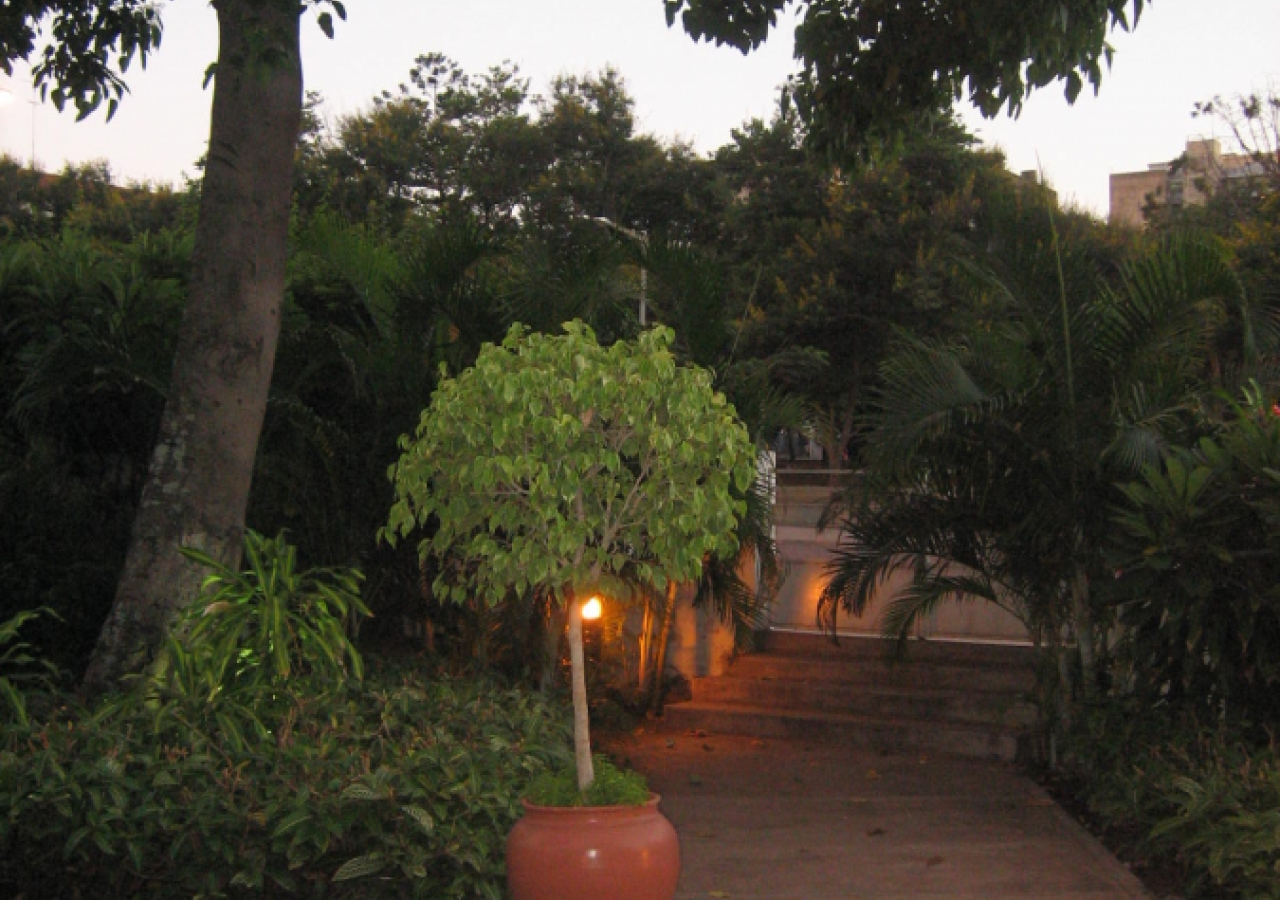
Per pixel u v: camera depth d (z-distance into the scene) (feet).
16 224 95.40
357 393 28.19
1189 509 22.34
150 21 30.40
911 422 24.48
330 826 16.17
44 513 29.43
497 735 20.51
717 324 28.25
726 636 38.11
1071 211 87.92
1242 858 18.34
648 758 31.78
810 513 62.18
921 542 28.19
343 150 108.99
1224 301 26.78
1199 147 148.87
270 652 20.34
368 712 21.01
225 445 22.85
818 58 31.86
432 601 30.60
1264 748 21.70
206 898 16.21
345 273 29.89
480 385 16.87
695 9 30.17
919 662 35.65
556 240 29.07
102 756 17.08
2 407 29.14
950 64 31.17
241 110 23.11
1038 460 26.23
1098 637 28.19
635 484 17.65
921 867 21.61
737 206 115.34
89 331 26.58
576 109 112.78
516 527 17.37
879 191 104.99
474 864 16.74
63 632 28.55
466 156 111.75
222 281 23.00
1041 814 25.43
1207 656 24.12
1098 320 26.40
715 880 20.81
